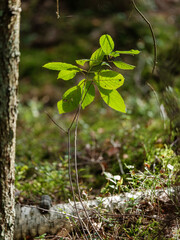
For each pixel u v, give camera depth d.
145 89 4.18
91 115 4.12
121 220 2.42
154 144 2.80
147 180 2.48
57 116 4.15
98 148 3.03
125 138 3.00
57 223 2.42
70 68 2.25
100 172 2.85
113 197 2.47
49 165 2.93
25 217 2.42
